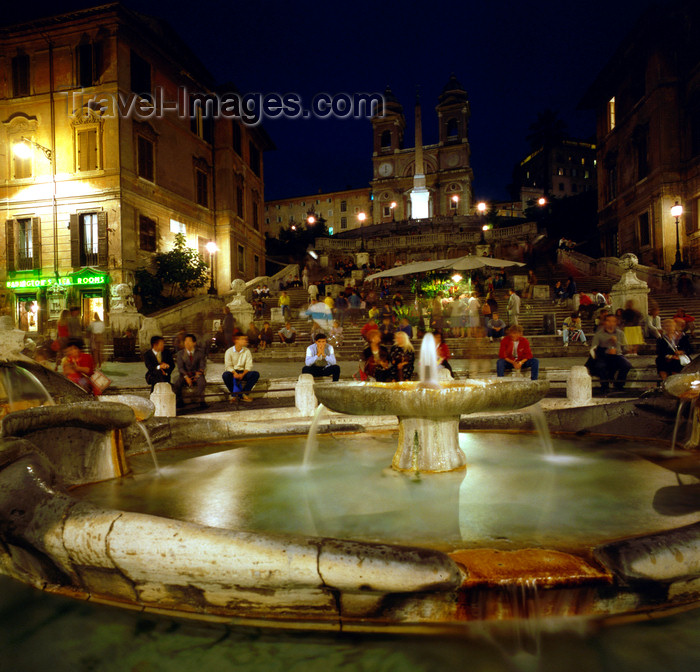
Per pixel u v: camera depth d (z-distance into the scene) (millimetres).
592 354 8633
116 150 24406
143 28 25484
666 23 27203
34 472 2590
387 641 1892
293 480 3764
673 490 3297
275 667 1773
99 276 24266
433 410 3645
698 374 4320
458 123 74500
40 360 6996
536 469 3918
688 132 26750
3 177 25688
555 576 1940
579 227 47188
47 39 24984
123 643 1937
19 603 2229
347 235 59719
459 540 2451
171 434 5125
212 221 33156
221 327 19312
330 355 8797
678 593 2012
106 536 2074
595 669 1720
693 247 26203
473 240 45312
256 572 1916
